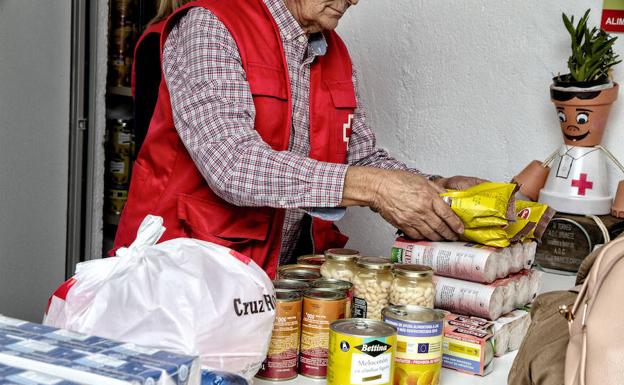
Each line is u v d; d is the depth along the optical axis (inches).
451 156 85.1
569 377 32.4
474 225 50.1
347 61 67.2
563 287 63.3
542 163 73.9
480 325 48.1
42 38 91.4
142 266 39.1
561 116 69.4
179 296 37.4
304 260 55.9
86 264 41.4
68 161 95.3
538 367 37.0
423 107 86.7
